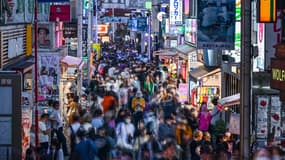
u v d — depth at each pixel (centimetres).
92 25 7300
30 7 3406
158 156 2439
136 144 2589
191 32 5075
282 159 2002
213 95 3956
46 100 3478
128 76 4997
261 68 2778
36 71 2639
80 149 2416
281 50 2234
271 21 2197
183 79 4881
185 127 2716
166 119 2734
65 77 4406
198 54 4519
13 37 3034
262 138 2394
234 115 2503
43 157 2477
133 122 3178
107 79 4838
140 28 9431
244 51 1755
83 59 5366
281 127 2398
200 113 2981
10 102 1791
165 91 3838
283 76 2191
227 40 2600
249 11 1739
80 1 5069
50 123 2788
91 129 2577
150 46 8788
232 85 3600
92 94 4009
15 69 2939
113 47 11069
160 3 8281
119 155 2545
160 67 6138
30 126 2627
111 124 2897
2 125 1798
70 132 2803
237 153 2272
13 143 1802
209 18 2594
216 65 4019
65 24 5078
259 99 2398
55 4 3803
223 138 2548
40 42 3878
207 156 2316
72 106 3481
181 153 2636
